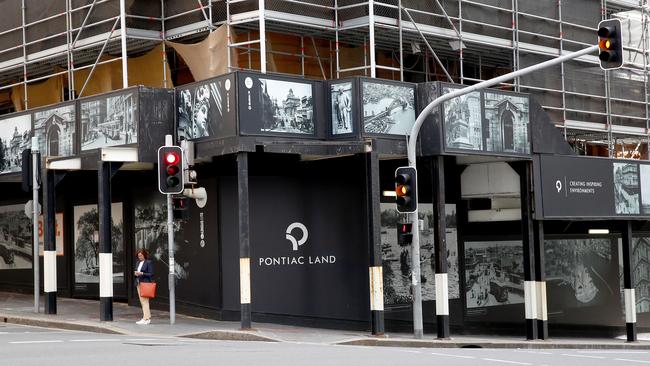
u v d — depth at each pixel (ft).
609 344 93.30
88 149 87.04
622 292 110.83
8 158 96.53
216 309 85.66
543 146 94.07
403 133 85.25
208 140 80.84
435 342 78.48
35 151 86.17
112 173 82.48
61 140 90.07
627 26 123.03
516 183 95.25
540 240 93.61
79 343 61.46
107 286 80.23
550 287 106.42
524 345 85.25
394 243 92.89
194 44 90.63
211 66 88.48
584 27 113.91
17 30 103.24
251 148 78.33
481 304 100.17
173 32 93.61
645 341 102.94
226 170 86.58
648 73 123.34
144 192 94.22
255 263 86.74
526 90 107.45
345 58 98.27
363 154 84.17
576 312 107.76
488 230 101.19
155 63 95.86
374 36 92.22
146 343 62.95
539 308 92.99
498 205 99.76
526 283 92.94
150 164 86.84
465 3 99.60
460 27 97.96
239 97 78.07
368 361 52.54
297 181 88.84
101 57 100.22
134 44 95.45
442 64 101.09
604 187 100.12
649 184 105.81
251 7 86.07
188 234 89.15
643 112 121.60
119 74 99.04
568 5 112.68
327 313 88.43
